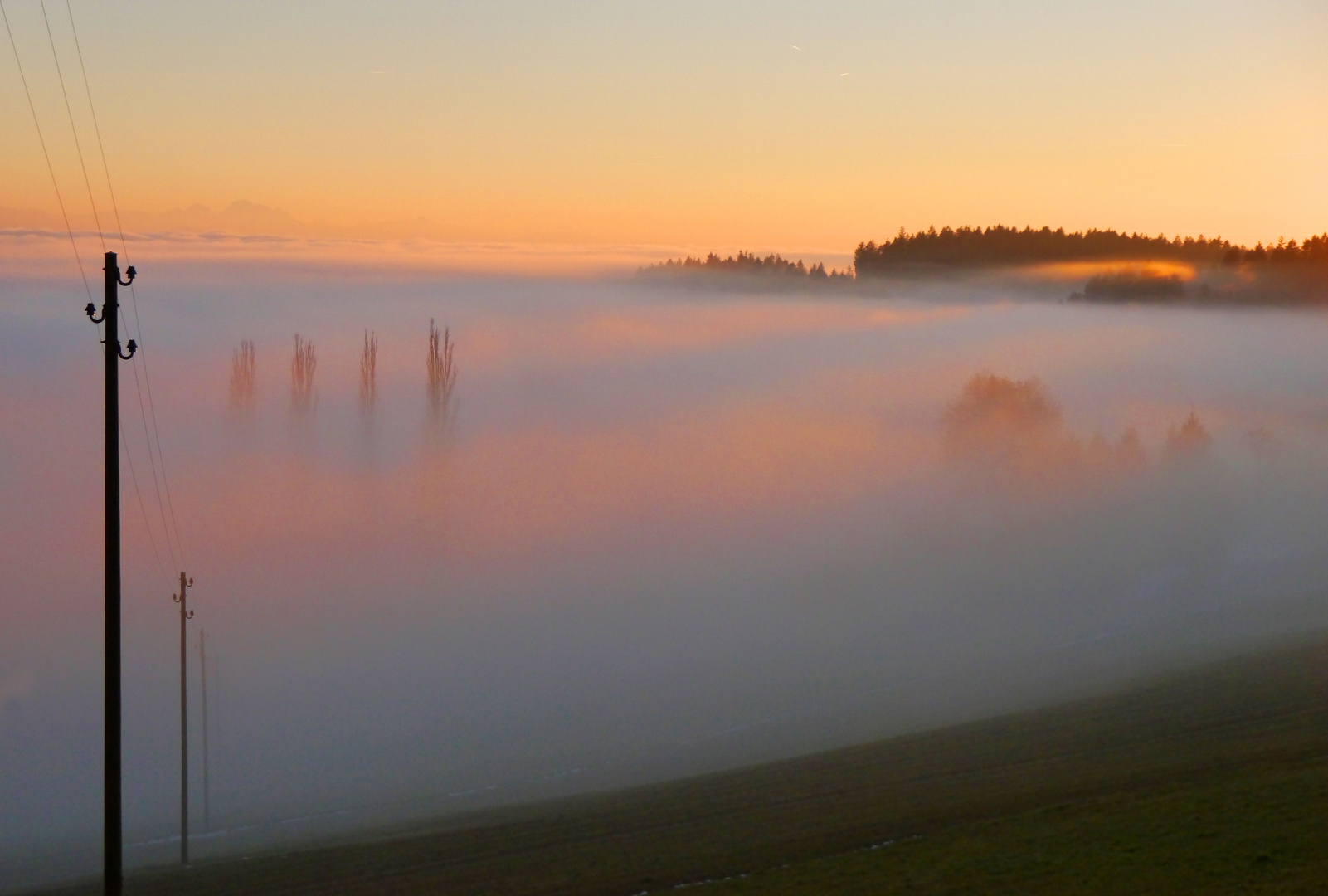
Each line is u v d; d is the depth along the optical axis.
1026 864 22.92
